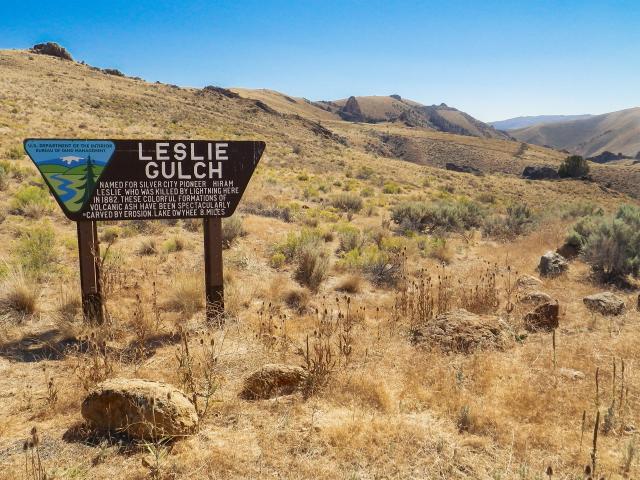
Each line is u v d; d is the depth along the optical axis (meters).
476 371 5.55
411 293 8.53
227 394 4.97
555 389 5.07
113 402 4.05
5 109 39.25
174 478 3.51
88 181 6.85
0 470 3.52
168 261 10.95
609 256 10.63
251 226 14.66
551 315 7.37
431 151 158.75
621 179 116.06
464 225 19.41
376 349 6.42
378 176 45.44
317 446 3.97
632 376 5.40
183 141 7.25
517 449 4.02
